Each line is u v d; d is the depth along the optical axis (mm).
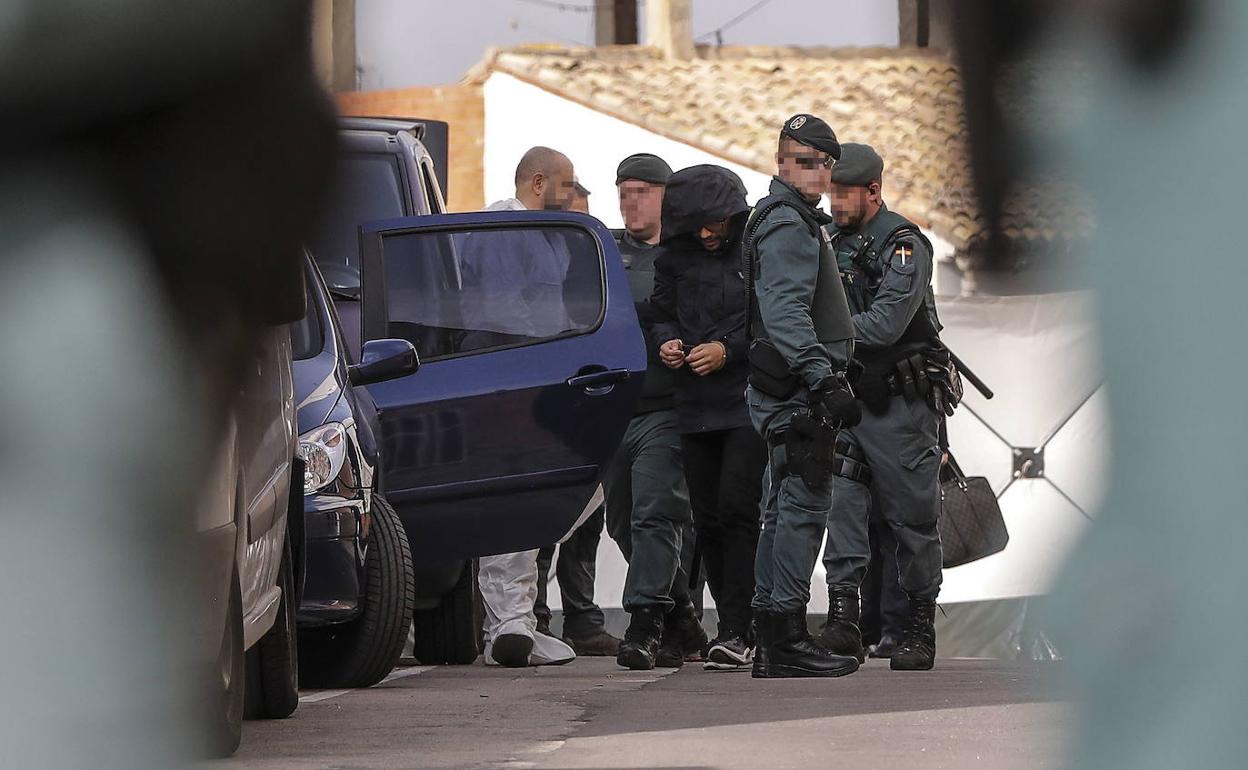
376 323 30953
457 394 30562
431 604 33781
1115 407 5383
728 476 30562
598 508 37781
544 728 21000
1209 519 5285
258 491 17766
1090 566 5480
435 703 24328
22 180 9984
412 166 35219
